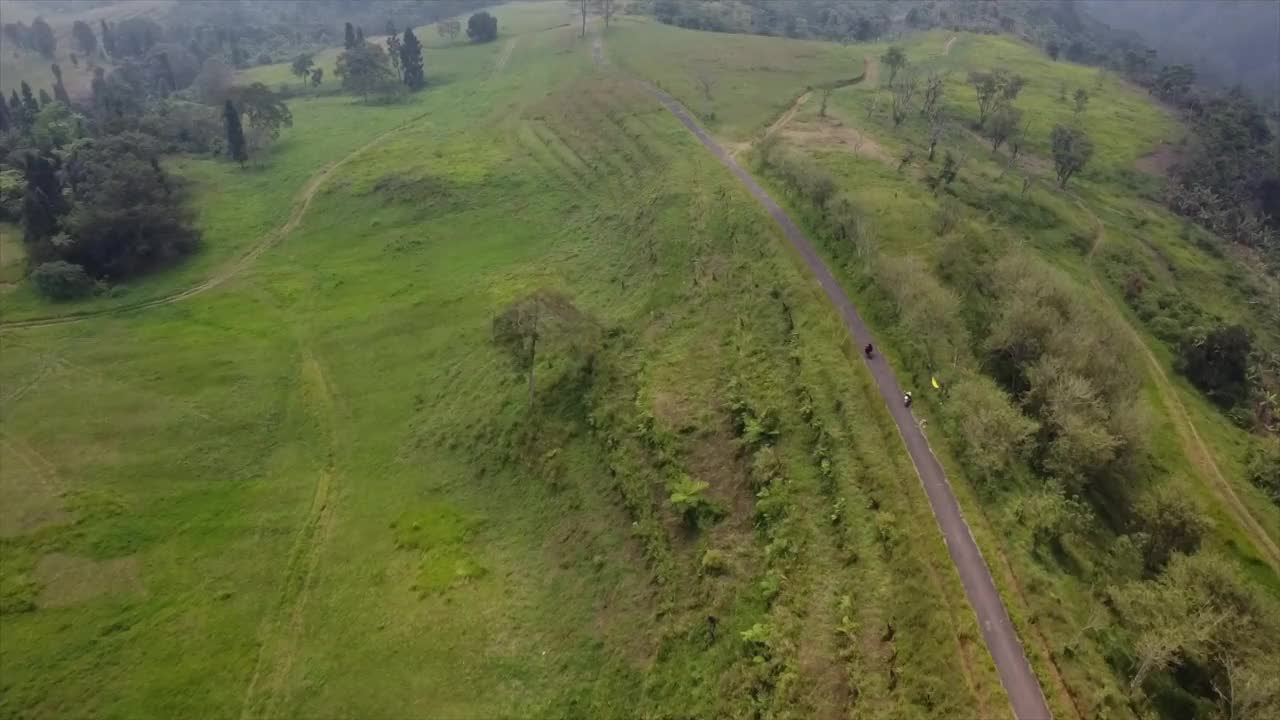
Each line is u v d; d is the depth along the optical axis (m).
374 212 134.50
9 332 102.44
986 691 41.97
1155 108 196.00
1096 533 56.25
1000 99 155.62
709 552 55.75
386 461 79.81
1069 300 81.81
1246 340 94.75
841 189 99.50
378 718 54.31
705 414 67.94
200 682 58.34
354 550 69.12
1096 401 64.50
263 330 102.88
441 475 76.19
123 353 97.88
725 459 63.59
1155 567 54.69
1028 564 49.56
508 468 73.62
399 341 98.38
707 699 48.75
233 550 70.19
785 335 74.38
